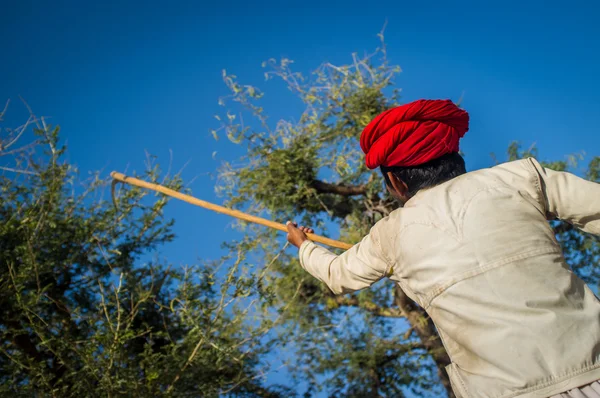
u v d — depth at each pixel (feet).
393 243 7.13
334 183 27.27
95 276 19.24
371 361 27.53
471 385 6.24
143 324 18.56
